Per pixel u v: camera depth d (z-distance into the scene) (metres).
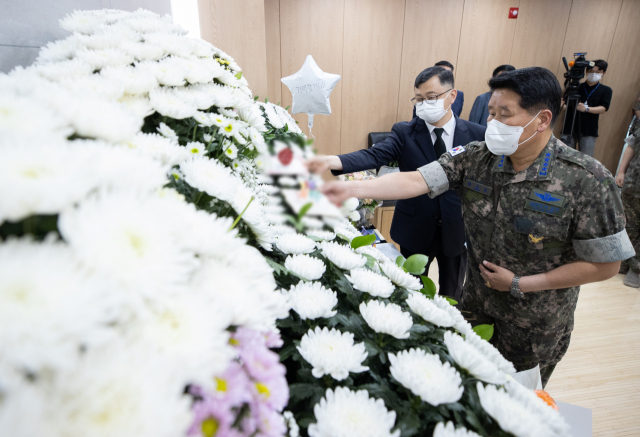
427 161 1.77
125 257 0.24
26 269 0.21
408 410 0.42
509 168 1.07
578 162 0.97
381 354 0.48
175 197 0.37
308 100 1.90
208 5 2.14
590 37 4.38
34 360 0.19
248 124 0.87
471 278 1.32
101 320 0.21
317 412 0.38
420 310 0.56
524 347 1.18
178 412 0.21
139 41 0.79
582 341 2.23
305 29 3.90
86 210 0.25
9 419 0.17
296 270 0.57
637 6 4.30
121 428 0.20
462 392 0.44
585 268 0.99
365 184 1.17
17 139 0.26
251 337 0.32
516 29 4.23
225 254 0.34
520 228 1.06
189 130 0.70
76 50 0.66
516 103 0.95
